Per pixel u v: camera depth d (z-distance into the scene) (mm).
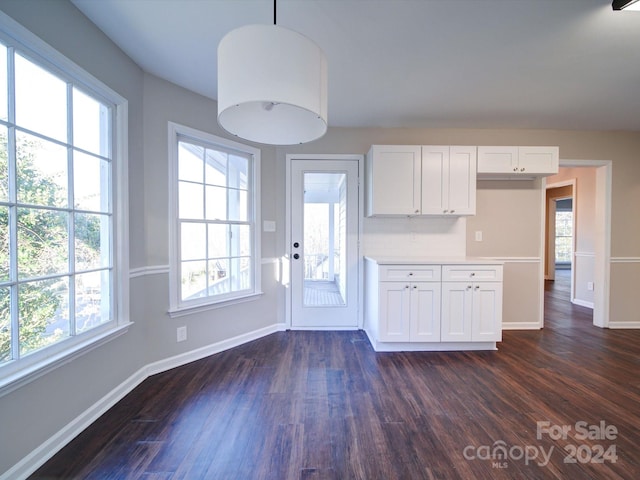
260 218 3025
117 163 1910
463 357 2570
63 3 1489
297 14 1630
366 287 3188
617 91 2471
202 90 2455
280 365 2398
